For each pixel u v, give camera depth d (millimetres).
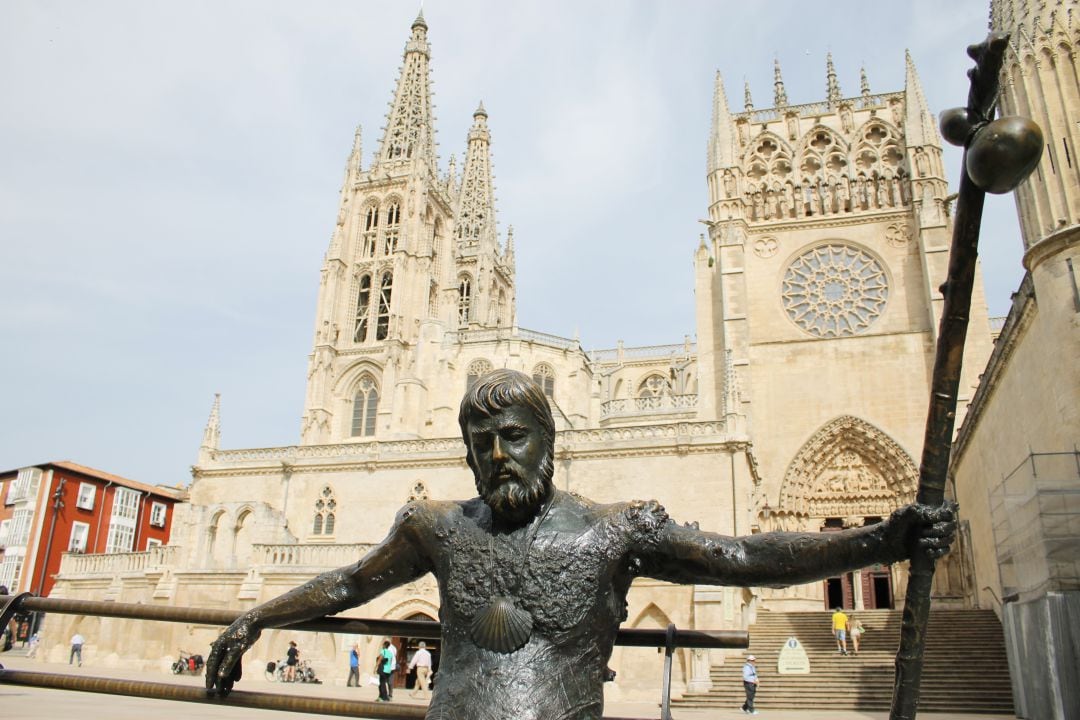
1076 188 22797
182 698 4117
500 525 3445
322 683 38969
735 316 53969
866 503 50250
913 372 51312
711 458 42531
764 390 53469
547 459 3498
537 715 2988
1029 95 24141
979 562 40719
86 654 44062
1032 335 25859
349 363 86125
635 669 35875
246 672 39469
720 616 36562
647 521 3385
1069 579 21172
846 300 54562
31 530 66250
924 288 52625
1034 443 27000
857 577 48156
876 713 29734
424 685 35625
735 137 59531
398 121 102438
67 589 47656
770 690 32688
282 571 41781
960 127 2639
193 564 44531
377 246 92375
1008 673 31406
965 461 43344
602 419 63281
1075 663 20250
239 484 51125
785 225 57062
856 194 56625
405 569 3703
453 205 105250
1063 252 22562
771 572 3143
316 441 82500
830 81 61594
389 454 49281
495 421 3422
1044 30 24297
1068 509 21453
